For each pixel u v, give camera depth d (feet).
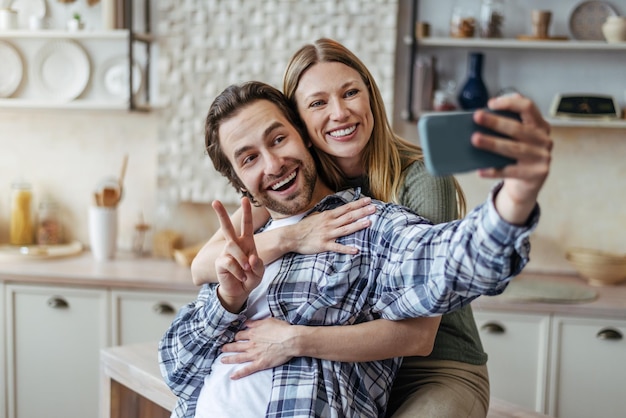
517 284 10.36
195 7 11.31
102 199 11.37
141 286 10.20
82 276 10.30
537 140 3.23
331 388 4.46
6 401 10.64
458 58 11.05
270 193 4.81
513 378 9.68
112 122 12.09
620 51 10.89
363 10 10.94
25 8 12.00
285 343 4.54
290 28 11.14
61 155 12.26
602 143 11.10
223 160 4.96
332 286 4.48
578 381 9.56
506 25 11.02
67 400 10.57
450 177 5.49
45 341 10.54
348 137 5.16
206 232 11.92
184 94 11.47
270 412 4.42
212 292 4.91
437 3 11.12
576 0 10.86
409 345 4.59
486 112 3.23
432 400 5.13
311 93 5.17
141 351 6.95
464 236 3.67
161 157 11.62
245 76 11.32
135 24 11.71
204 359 4.91
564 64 10.98
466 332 5.75
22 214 11.93
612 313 9.34
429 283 3.93
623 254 11.11
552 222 11.29
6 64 12.00
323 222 4.71
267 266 4.85
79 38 11.57
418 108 10.75
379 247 4.42
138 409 7.02
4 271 10.44
